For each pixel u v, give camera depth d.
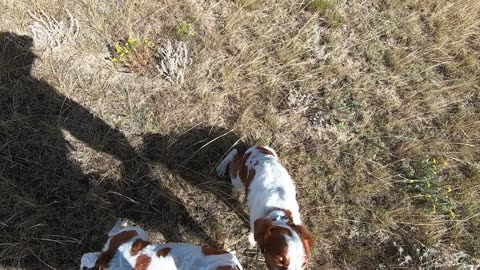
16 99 2.12
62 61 2.23
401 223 2.07
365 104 2.31
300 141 2.21
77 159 2.04
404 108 2.34
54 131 2.07
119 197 1.98
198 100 2.23
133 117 2.15
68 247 1.88
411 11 2.65
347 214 2.07
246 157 1.92
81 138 2.08
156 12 2.42
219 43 2.37
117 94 2.20
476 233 2.07
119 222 1.83
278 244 1.48
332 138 2.22
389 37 2.54
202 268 1.53
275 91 2.29
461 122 2.31
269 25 2.46
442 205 2.09
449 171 2.21
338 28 2.54
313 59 2.40
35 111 2.11
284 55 2.38
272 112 2.25
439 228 2.06
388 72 2.43
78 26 2.29
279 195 1.72
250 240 1.98
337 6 2.58
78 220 1.92
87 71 2.24
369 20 2.58
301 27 2.51
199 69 2.27
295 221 1.70
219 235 1.99
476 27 2.64
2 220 1.88
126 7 2.40
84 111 2.14
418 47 2.52
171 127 2.15
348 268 1.98
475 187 2.16
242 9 2.48
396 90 2.40
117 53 2.28
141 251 1.58
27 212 1.91
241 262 1.96
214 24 2.45
